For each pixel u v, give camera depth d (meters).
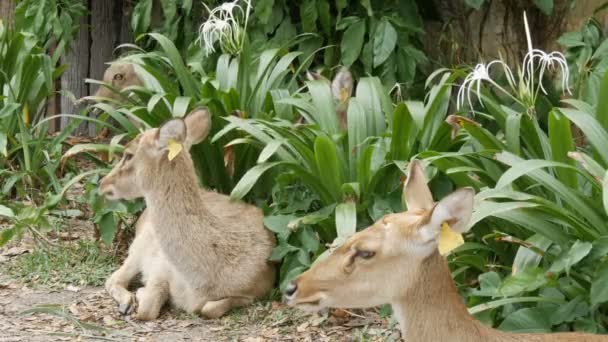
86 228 11.98
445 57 13.23
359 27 12.60
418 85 13.15
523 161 7.45
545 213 7.56
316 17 12.86
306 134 10.07
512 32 12.80
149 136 9.37
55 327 9.00
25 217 10.57
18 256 10.95
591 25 11.70
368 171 9.31
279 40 13.14
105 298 9.88
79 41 16.48
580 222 7.37
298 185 9.94
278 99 11.12
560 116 7.86
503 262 8.57
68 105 16.59
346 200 9.42
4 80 13.39
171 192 9.23
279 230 9.50
